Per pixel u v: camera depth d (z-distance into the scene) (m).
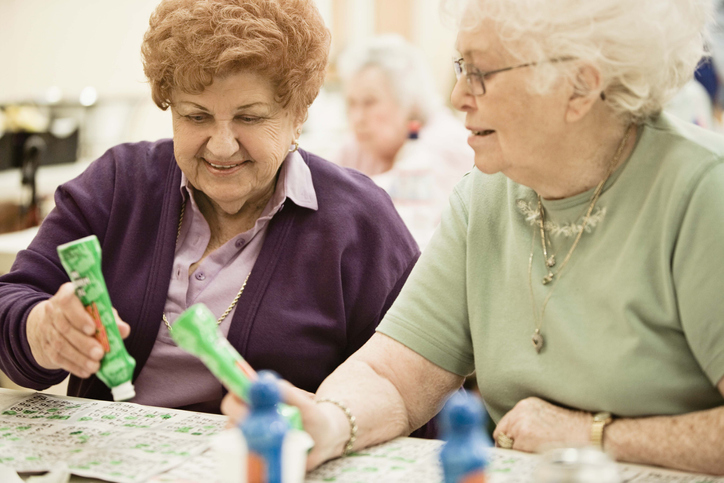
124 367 1.14
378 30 4.74
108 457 1.15
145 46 1.43
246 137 1.43
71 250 1.10
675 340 1.13
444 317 1.37
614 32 1.10
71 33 4.15
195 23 1.35
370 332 1.58
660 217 1.13
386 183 3.37
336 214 1.59
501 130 1.17
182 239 1.59
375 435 1.23
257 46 1.34
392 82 3.66
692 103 3.25
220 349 0.97
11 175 3.14
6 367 1.45
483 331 1.33
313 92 1.51
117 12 4.16
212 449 1.18
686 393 1.13
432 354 1.35
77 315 1.12
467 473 0.85
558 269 1.24
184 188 1.58
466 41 1.16
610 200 1.19
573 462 0.76
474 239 1.36
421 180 3.22
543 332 1.25
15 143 3.14
